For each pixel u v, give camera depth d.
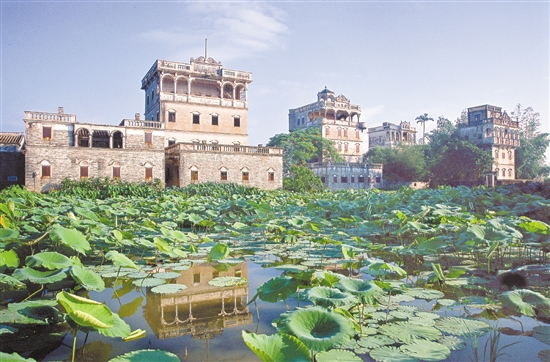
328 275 5.47
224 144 40.59
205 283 7.38
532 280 7.53
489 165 56.78
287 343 3.43
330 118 67.00
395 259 9.72
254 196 24.23
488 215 12.73
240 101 43.94
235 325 5.25
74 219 10.96
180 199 21.50
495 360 4.15
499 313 5.68
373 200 19.88
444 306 5.99
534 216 15.69
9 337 4.75
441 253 10.29
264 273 8.17
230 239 12.83
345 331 3.72
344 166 53.78
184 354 4.36
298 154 53.44
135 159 35.69
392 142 75.56
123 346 4.57
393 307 5.88
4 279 5.58
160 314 5.66
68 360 4.21
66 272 5.50
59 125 33.28
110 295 6.58
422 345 4.49
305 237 12.86
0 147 34.28
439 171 59.44
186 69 41.38
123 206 18.36
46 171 32.50
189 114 41.16
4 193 20.69
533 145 70.00
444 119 73.94
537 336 4.78
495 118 65.06
